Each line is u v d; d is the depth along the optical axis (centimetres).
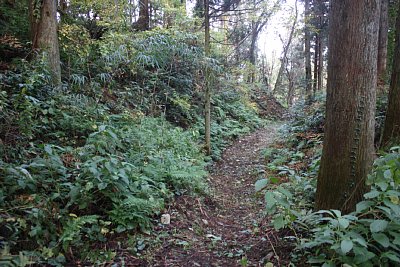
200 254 369
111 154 478
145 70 981
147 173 511
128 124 680
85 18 1066
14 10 805
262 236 407
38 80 584
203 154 819
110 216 382
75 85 715
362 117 343
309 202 461
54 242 319
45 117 537
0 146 404
